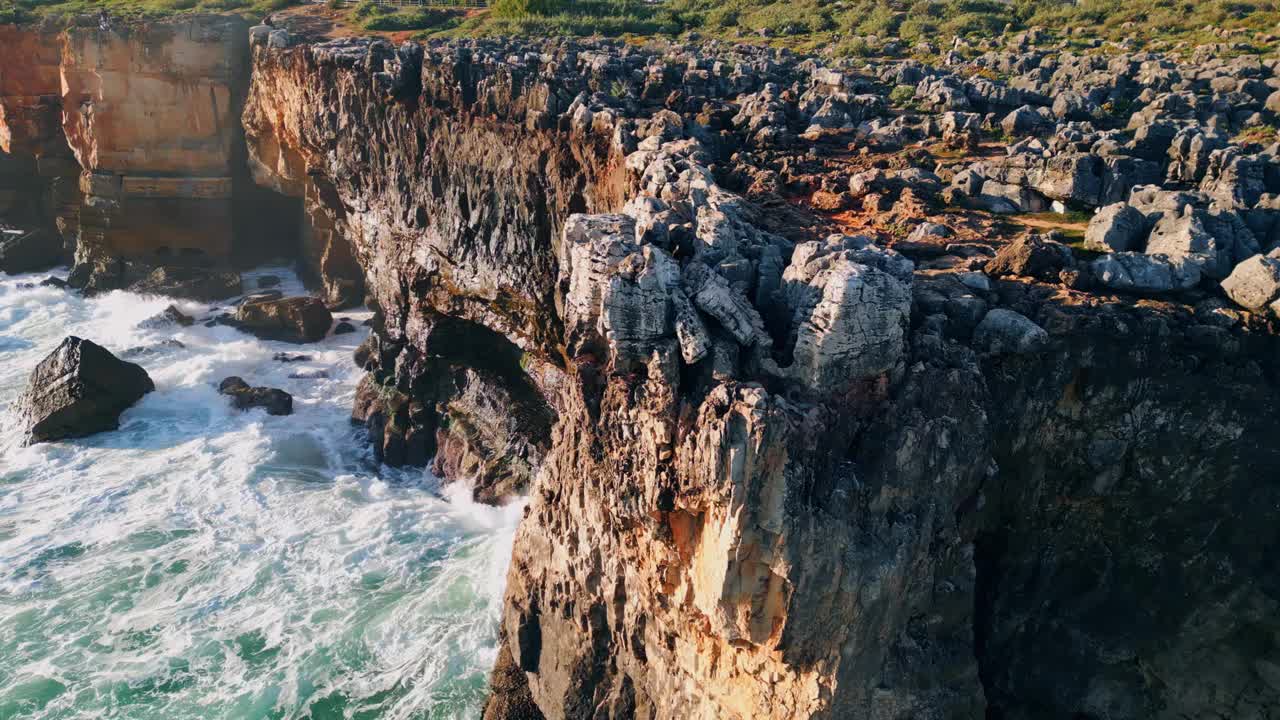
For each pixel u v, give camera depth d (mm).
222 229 65250
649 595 21578
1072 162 29016
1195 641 21062
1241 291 22047
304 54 50219
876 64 55094
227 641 32406
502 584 34781
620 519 21047
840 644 18547
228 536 38531
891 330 18703
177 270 64688
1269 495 20906
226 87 62719
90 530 38812
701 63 48969
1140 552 21516
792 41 67312
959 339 20984
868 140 37000
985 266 24219
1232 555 20969
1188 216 24453
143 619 33562
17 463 44219
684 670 21500
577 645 25172
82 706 29781
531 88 35781
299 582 35500
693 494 18516
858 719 19312
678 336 18875
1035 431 21188
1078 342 20969
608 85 41562
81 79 61344
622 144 31156
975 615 21859
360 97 45656
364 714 29391
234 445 45750
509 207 36625
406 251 44250
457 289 40656
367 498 41750
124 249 64375
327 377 53562
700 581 19391
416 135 42250
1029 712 21703
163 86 61375
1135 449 21406
